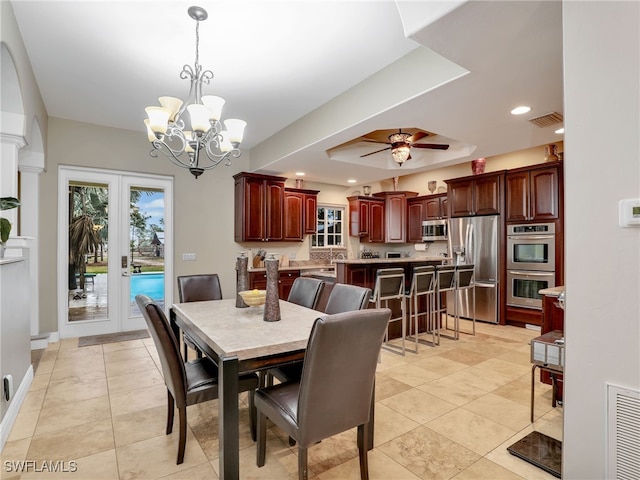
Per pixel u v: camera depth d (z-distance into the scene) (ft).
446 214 20.40
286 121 14.25
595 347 4.47
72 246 14.48
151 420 7.79
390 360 11.87
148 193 16.06
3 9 6.86
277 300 7.48
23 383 8.83
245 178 17.33
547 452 6.52
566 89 4.68
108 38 8.62
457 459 6.43
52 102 12.45
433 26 5.96
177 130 8.63
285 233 18.88
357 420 5.42
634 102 4.14
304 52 9.19
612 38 4.30
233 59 9.54
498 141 12.73
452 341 14.19
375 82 10.24
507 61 7.21
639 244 4.12
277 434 7.31
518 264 16.07
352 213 22.97
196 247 17.02
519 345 13.55
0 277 6.93
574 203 4.62
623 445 4.25
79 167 14.51
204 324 7.15
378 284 12.08
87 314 14.79
